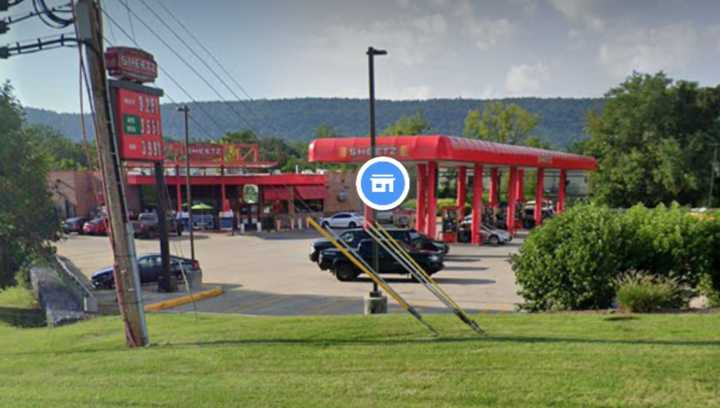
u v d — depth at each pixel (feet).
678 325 24.25
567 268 32.63
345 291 61.87
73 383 20.97
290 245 122.93
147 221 144.77
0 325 49.49
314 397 16.99
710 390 15.44
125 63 58.34
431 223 111.45
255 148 175.83
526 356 19.77
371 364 20.21
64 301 52.39
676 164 173.17
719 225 33.27
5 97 69.36
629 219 34.47
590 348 20.39
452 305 25.08
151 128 62.03
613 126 192.03
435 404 15.76
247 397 17.44
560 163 141.59
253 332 28.66
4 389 20.90
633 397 15.21
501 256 95.09
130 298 28.81
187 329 33.47
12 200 68.33
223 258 99.96
